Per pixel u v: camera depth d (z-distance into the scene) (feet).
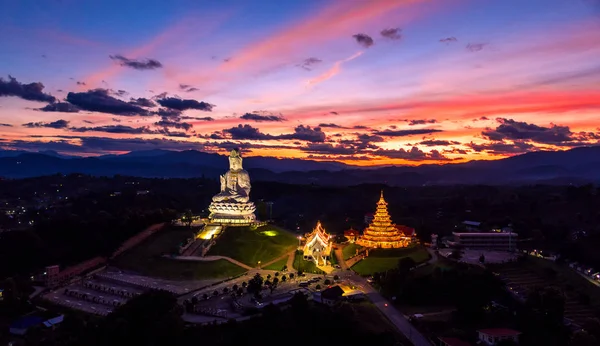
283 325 472.85
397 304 545.85
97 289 602.44
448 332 463.83
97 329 458.50
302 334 470.80
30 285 614.34
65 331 481.05
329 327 474.49
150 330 451.94
